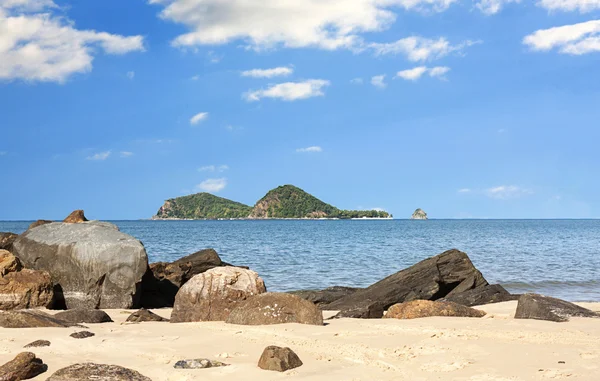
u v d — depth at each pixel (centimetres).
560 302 1247
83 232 1823
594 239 7231
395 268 3350
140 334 1033
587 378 689
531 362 770
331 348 889
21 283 1563
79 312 1251
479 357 807
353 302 1848
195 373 742
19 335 1003
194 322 1230
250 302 1205
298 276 2969
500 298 1795
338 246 5619
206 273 1347
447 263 2016
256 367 766
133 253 1758
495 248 5206
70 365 762
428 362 784
